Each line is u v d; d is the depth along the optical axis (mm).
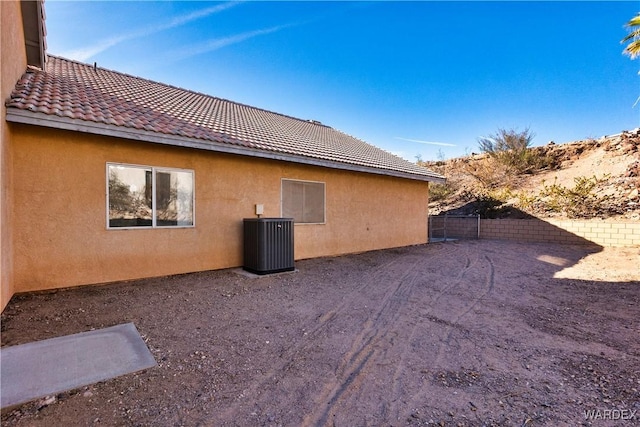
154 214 6734
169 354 3418
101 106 6496
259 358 3414
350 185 11078
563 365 3354
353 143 14711
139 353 3398
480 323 4629
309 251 9867
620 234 12070
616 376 3127
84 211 5895
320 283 6820
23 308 4672
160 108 8258
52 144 5574
